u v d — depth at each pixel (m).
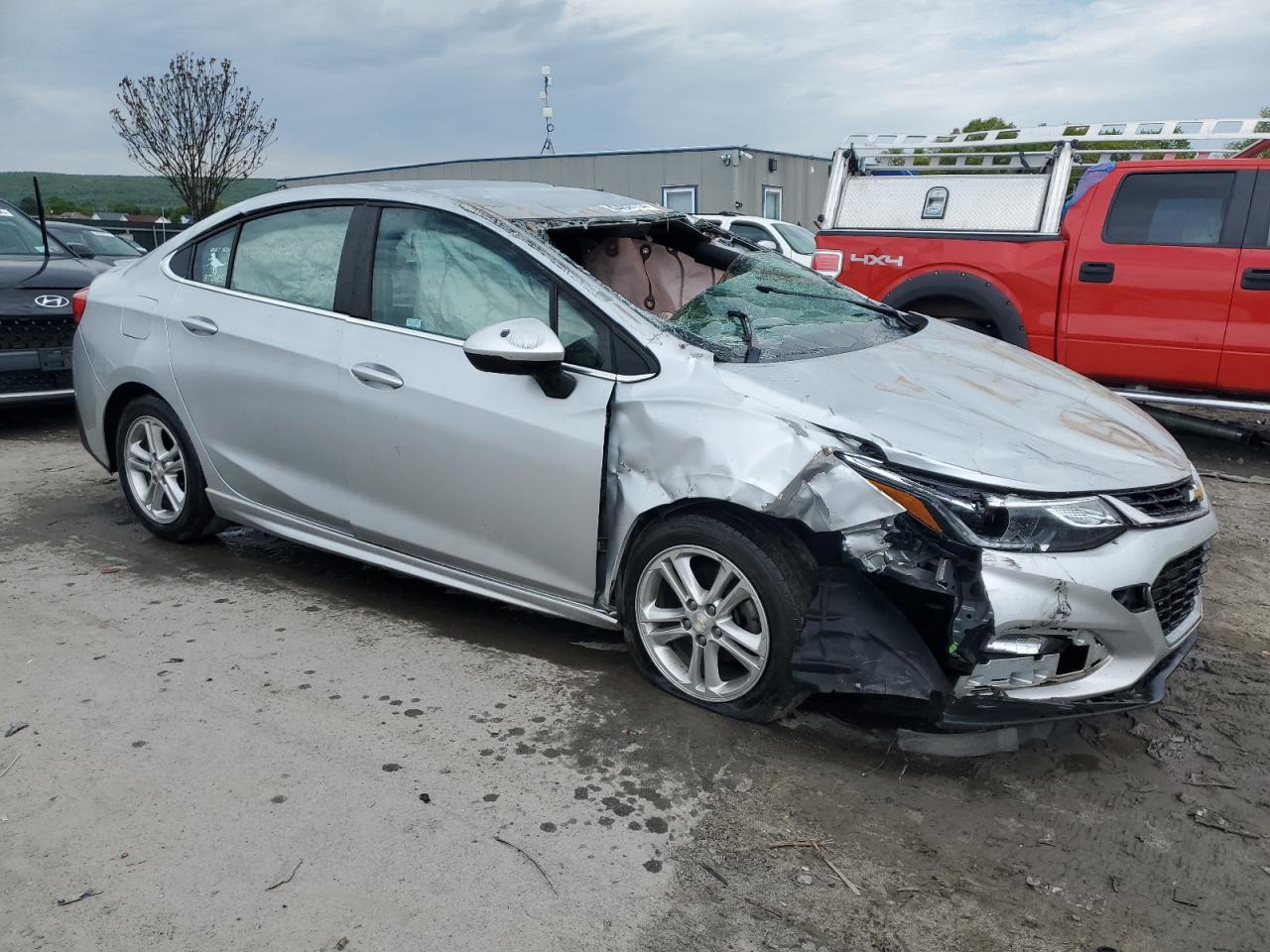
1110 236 6.74
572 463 3.17
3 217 7.59
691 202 20.19
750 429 2.88
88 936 2.21
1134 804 2.80
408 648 3.64
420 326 3.56
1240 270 6.32
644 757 2.95
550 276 3.32
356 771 2.85
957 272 7.27
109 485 5.70
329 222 3.87
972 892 2.43
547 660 3.56
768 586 2.94
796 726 3.14
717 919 2.31
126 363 4.39
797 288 4.14
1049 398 3.38
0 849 2.49
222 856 2.48
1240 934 2.30
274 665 3.48
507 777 2.84
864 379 3.21
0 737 2.98
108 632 3.73
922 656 2.78
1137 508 2.82
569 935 2.25
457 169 22.42
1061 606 2.66
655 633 3.26
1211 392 6.66
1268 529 5.32
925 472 2.72
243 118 20.88
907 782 2.87
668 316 3.48
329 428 3.73
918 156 7.69
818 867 2.50
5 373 6.45
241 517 4.23
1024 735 3.13
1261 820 2.74
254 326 3.95
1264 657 3.75
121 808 2.66
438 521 3.55
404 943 2.21
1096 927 2.32
